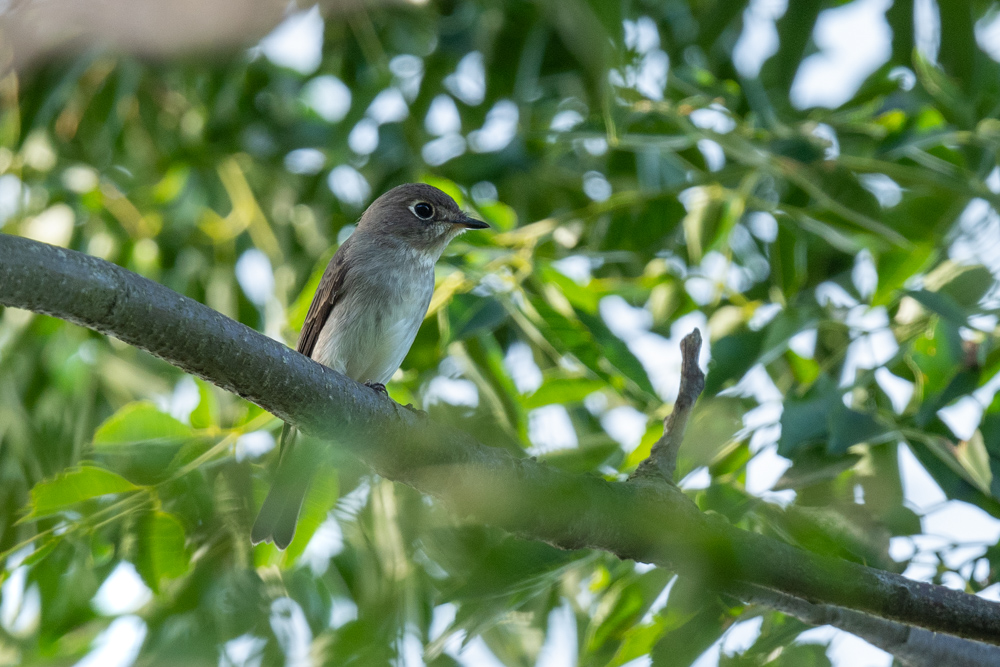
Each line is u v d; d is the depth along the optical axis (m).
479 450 7.29
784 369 10.66
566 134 10.35
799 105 10.92
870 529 7.73
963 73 9.22
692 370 7.91
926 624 7.35
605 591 9.29
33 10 11.53
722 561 6.72
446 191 11.02
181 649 10.05
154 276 13.37
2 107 12.92
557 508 7.09
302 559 11.36
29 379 12.02
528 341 12.42
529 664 10.99
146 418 8.67
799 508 7.62
